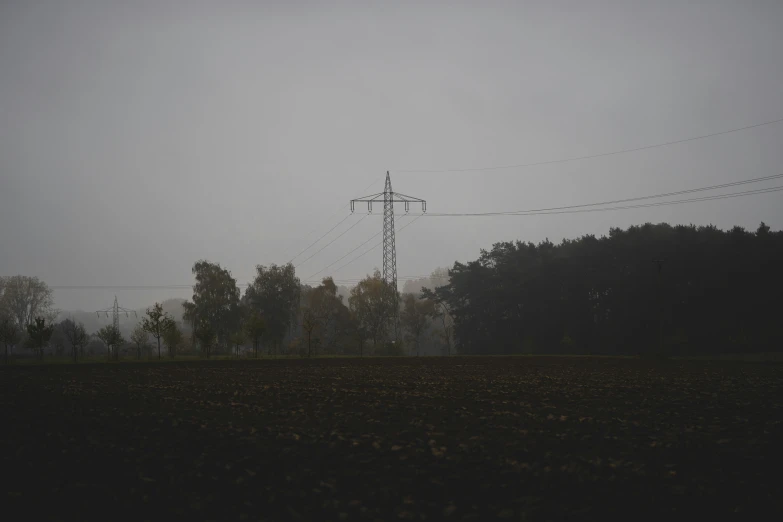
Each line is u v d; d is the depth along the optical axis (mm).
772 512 10102
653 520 9742
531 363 56344
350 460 13711
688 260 88688
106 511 10453
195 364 59344
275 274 112562
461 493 11180
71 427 18797
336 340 114188
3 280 143375
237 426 18703
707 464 13180
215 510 10414
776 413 20484
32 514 10336
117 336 71938
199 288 109750
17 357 83250
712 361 58250
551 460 13500
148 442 16125
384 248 92375
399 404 23891
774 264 84250
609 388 29547
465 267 118875
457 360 64250
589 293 101062
